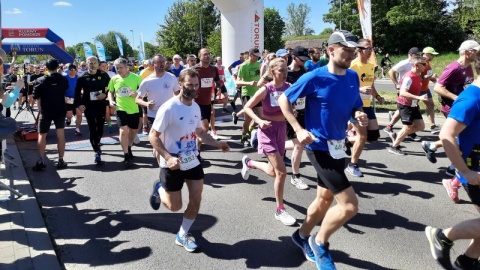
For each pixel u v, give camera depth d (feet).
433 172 18.99
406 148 23.84
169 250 11.74
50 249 11.57
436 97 43.93
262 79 16.88
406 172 19.10
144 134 29.76
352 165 18.72
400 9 130.41
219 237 12.53
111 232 13.05
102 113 21.58
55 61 20.02
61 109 20.38
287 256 11.27
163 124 10.85
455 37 126.00
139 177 19.17
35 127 30.42
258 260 11.06
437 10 132.05
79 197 16.43
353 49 9.36
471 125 8.70
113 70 45.80
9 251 11.39
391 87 64.80
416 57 20.03
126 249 11.84
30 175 19.66
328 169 9.54
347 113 9.76
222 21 45.73
